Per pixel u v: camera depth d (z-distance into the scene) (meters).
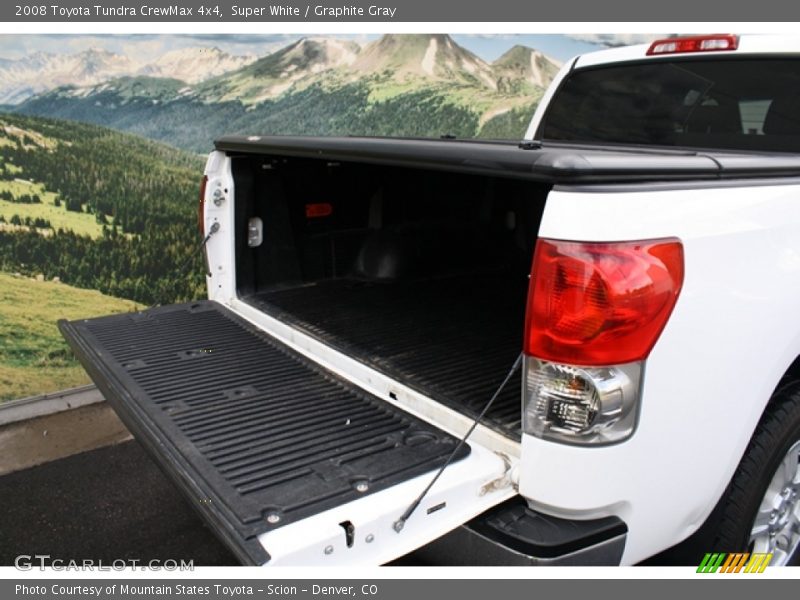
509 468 1.93
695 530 2.16
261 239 3.32
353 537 1.66
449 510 1.81
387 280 3.77
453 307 3.43
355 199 3.62
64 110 4.24
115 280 4.56
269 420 2.19
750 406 2.06
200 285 4.99
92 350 2.76
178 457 1.95
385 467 1.89
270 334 2.99
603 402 1.72
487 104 6.20
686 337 1.81
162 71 4.65
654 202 1.75
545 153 1.78
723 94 3.12
